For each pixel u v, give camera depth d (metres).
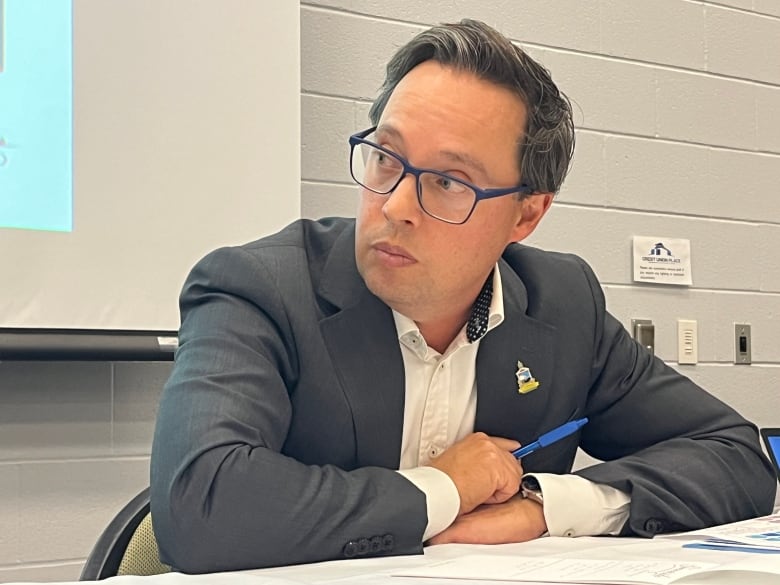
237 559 0.87
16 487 1.77
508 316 1.22
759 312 2.67
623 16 2.52
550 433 1.19
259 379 1.02
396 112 1.05
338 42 2.13
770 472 1.28
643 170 2.52
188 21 1.92
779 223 2.72
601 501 1.10
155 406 1.91
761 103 2.72
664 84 2.57
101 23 1.84
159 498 0.91
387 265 1.06
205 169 1.92
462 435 1.20
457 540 1.00
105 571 1.06
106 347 1.79
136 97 1.87
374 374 1.12
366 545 0.91
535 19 2.39
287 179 2.00
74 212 1.80
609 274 2.45
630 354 1.37
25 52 1.77
